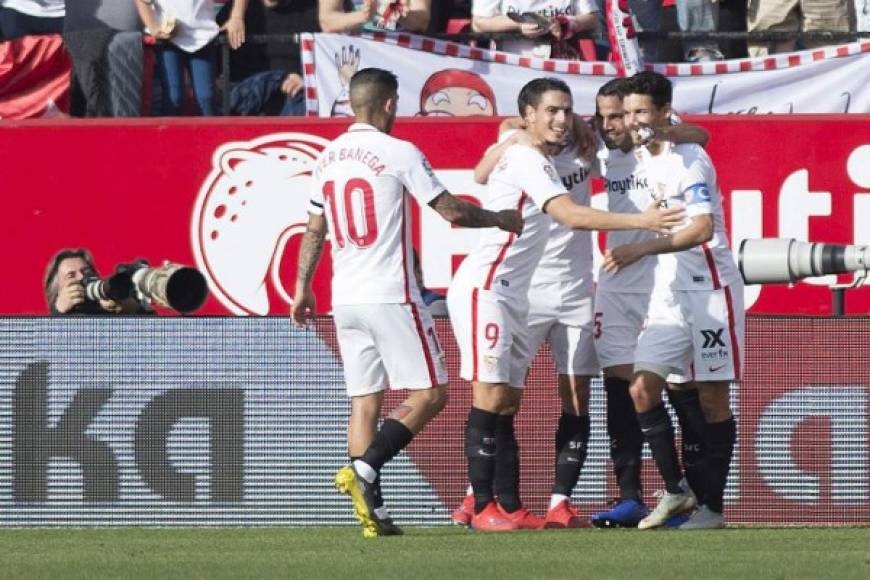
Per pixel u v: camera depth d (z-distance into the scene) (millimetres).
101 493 29078
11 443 29031
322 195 25406
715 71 39000
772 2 40531
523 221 26172
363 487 25109
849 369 29156
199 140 38719
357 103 25234
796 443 29156
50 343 29016
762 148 38344
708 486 26922
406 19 39094
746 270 29641
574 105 38750
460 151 38188
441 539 25172
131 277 33000
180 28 38969
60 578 20141
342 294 25250
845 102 39125
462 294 26891
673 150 26219
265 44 40656
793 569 20516
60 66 39375
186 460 29078
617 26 38250
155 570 20922
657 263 26703
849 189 38375
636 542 24438
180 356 29062
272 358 29062
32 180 38656
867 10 40938
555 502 27906
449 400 29172
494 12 39156
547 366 29141
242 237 38812
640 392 26578
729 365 26391
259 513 29062
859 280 30406
